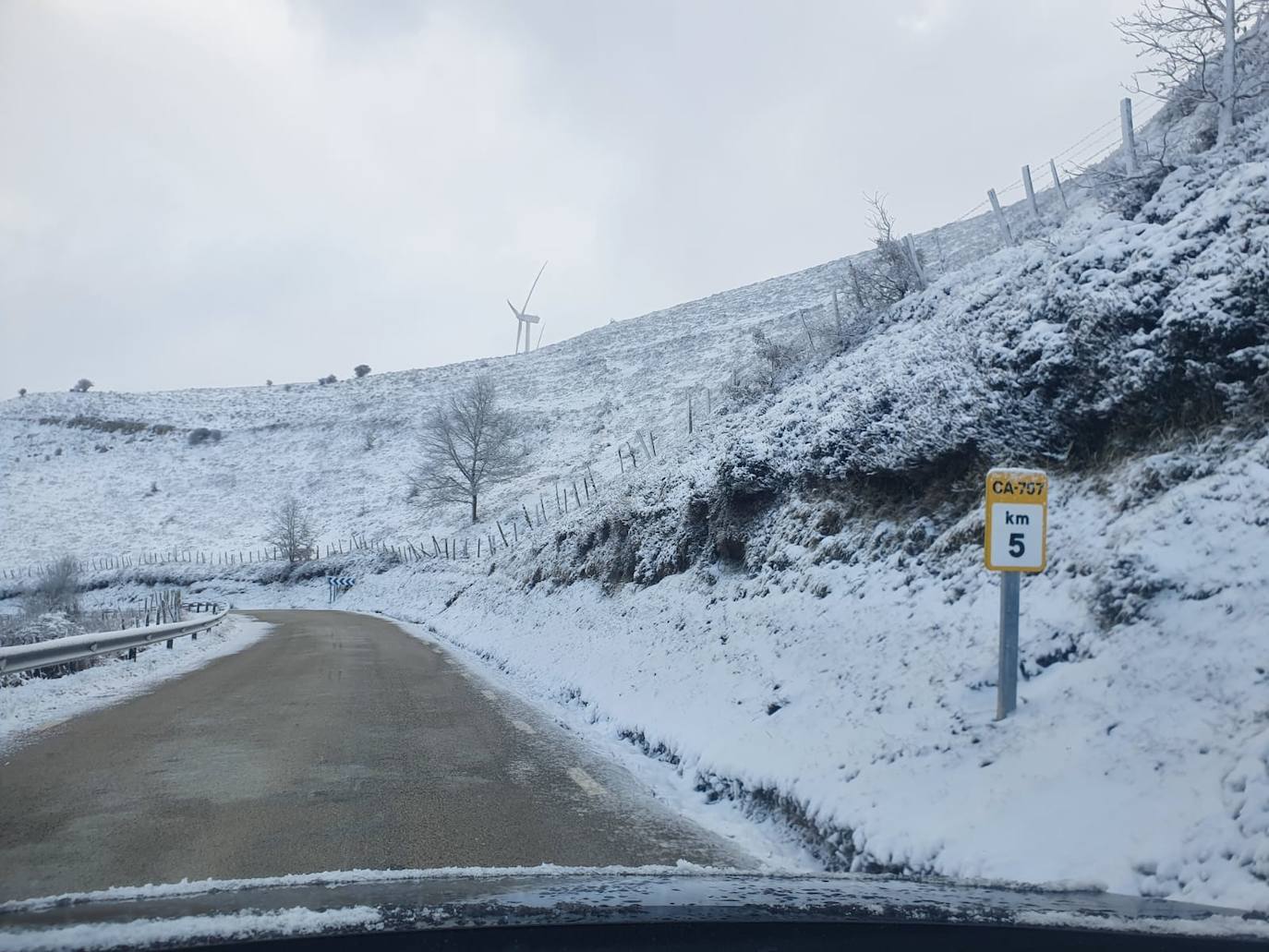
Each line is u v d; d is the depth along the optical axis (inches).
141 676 585.9
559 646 693.3
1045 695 236.1
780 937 127.6
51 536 3371.1
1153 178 475.8
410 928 121.8
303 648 828.0
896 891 152.9
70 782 279.3
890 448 431.5
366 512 3053.6
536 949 121.3
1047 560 295.6
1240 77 541.3
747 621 447.8
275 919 124.6
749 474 574.9
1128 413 315.0
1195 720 191.9
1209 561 233.1
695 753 336.5
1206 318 284.5
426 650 858.8
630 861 213.5
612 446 2504.9
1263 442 257.4
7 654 462.9
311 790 271.9
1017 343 386.6
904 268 906.7
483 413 2411.4
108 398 5315.0
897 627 334.3
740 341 3051.2
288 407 4781.0
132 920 123.8
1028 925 126.6
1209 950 121.9
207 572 2696.9
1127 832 173.6
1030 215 948.0
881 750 259.3
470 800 267.6
